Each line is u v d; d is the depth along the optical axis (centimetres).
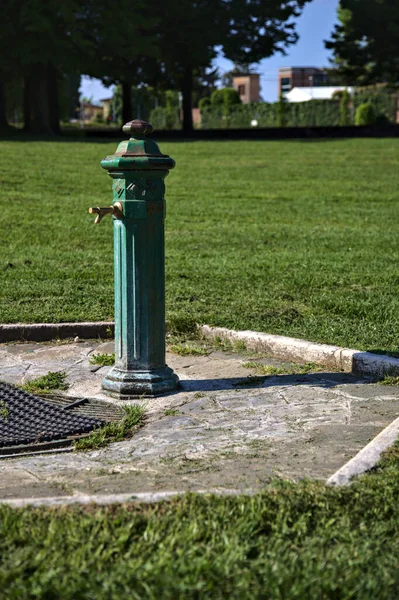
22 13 3556
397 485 339
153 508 319
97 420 472
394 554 289
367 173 2241
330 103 6234
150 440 437
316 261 962
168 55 4512
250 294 775
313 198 1723
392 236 1199
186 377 560
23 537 291
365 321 672
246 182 1998
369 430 442
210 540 293
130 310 518
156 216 511
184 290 790
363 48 4984
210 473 379
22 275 868
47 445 434
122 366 525
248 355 613
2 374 575
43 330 667
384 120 5916
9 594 256
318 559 280
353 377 554
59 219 1320
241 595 256
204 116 6888
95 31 3938
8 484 372
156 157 500
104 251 1051
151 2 4188
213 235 1199
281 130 3900
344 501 326
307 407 487
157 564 270
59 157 2392
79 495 354
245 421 464
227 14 4441
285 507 317
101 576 265
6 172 1944
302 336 627
